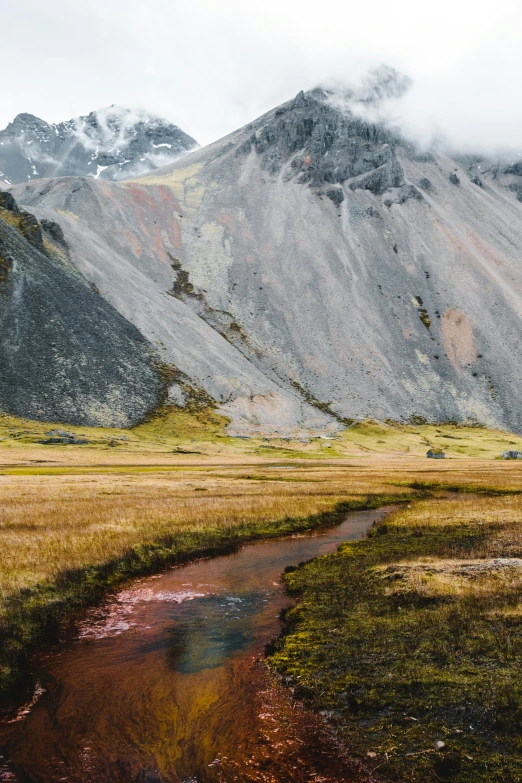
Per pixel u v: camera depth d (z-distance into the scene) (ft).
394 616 59.57
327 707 41.37
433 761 34.35
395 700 41.68
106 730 38.42
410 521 123.34
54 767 34.04
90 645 54.60
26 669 48.70
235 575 83.25
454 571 74.33
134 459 397.19
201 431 574.15
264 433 600.80
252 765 34.47
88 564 79.61
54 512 118.01
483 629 53.42
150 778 33.04
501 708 39.34
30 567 74.49
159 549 93.71
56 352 600.80
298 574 82.07
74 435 485.56
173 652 52.65
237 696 43.47
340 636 55.01
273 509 134.31
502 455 519.60
